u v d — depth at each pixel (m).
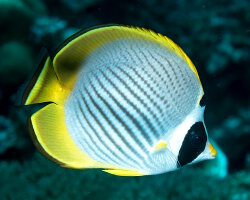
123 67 0.38
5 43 1.84
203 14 2.40
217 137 2.24
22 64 1.82
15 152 1.67
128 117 0.39
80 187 1.19
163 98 0.39
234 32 2.33
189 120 0.40
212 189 1.35
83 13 2.34
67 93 0.37
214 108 2.30
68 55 0.37
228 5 2.46
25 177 1.28
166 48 0.39
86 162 0.38
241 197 1.35
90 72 0.38
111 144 0.38
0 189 1.21
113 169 0.40
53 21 1.97
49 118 0.37
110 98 0.38
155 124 0.39
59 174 1.24
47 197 1.15
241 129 2.22
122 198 1.17
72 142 0.38
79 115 0.38
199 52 2.28
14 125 1.70
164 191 1.25
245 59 2.25
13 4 1.85
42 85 0.36
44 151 0.37
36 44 1.89
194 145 0.40
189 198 1.25
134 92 0.39
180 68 0.40
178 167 0.41
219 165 1.70
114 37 0.38
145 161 0.39
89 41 0.37
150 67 0.39
